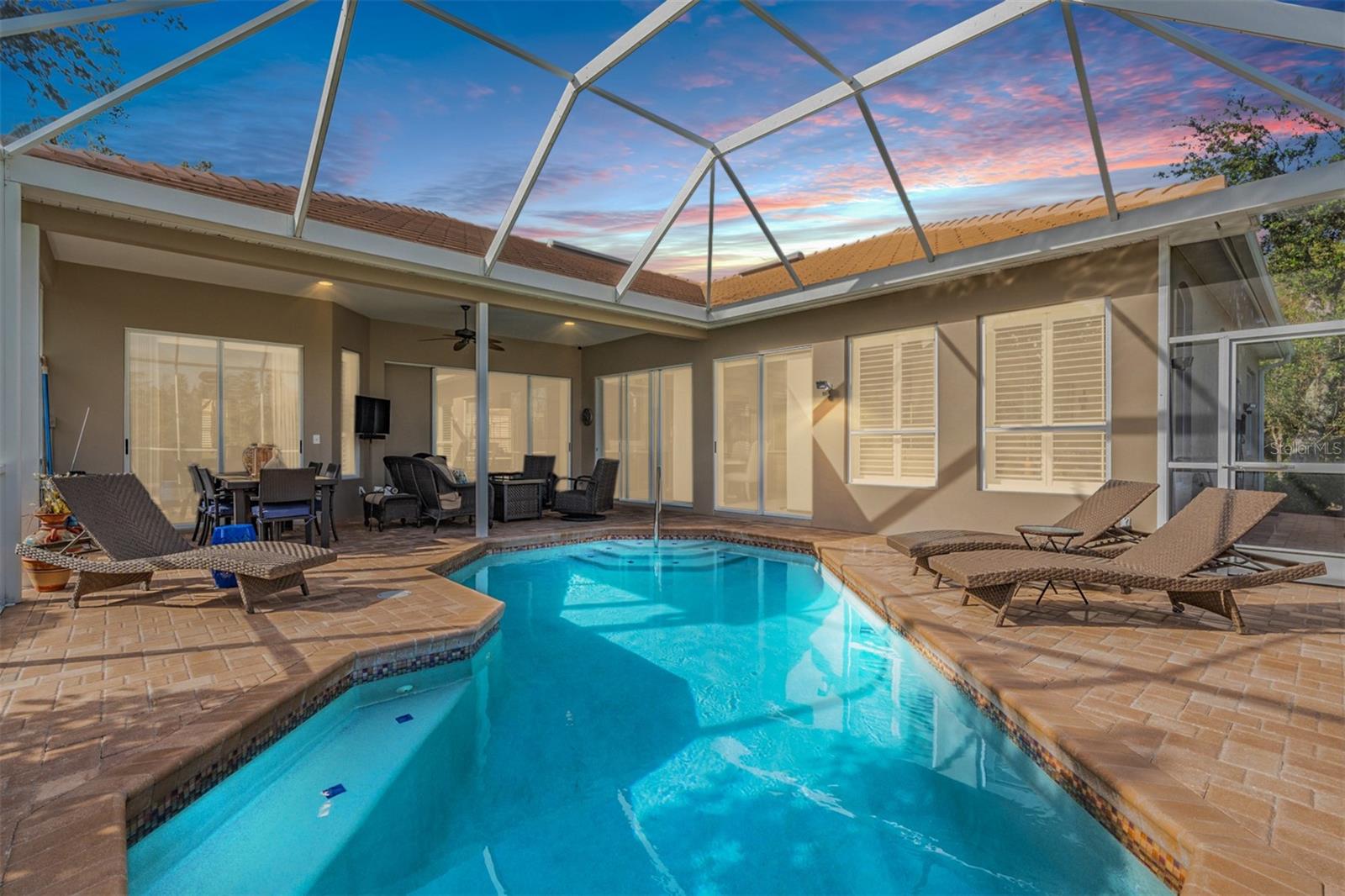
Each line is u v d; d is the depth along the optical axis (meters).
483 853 2.48
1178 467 6.16
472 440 12.28
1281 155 7.05
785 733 3.51
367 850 2.49
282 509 6.91
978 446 7.71
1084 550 5.29
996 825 2.66
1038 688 3.14
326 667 3.44
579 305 9.07
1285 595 5.21
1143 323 6.42
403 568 6.21
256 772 2.88
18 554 4.68
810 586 6.95
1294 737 2.61
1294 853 1.83
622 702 3.92
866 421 8.97
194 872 2.34
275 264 6.43
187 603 4.78
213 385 8.62
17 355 4.71
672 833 2.62
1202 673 3.35
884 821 2.70
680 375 11.85
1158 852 2.08
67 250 6.98
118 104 4.70
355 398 10.05
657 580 7.21
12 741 2.54
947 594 5.20
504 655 4.76
